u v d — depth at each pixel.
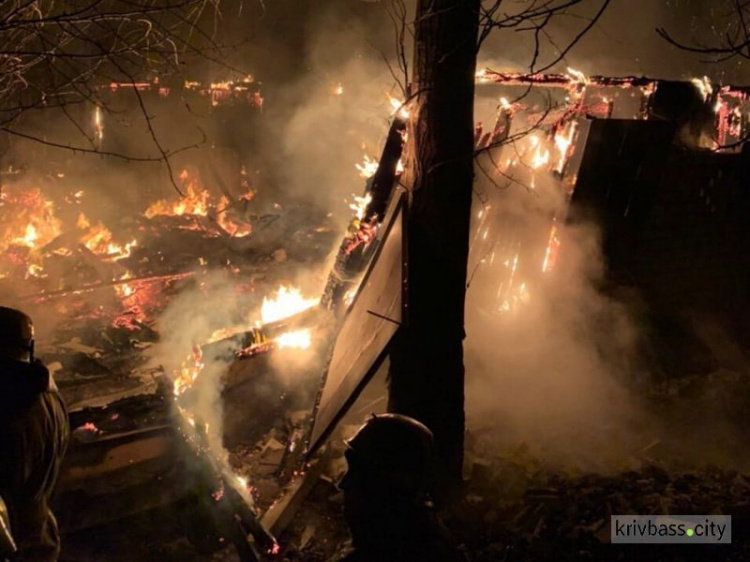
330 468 5.44
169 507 4.77
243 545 4.55
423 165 4.53
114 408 5.30
